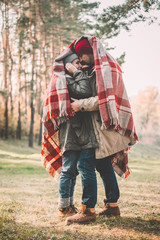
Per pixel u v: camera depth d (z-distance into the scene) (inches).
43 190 196.4
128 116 108.0
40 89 1462.8
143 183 241.6
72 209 114.2
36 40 1009.5
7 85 1391.5
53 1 796.6
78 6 786.8
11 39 1268.5
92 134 104.7
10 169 409.4
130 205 136.6
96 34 281.0
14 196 165.9
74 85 108.3
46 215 115.8
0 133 1438.2
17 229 91.9
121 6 237.6
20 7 877.2
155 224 100.3
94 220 103.3
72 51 118.9
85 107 103.3
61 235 86.8
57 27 847.7
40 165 501.7
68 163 110.5
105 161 110.8
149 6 217.6
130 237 85.4
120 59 664.4
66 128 109.6
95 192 103.7
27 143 1397.6
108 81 104.0
